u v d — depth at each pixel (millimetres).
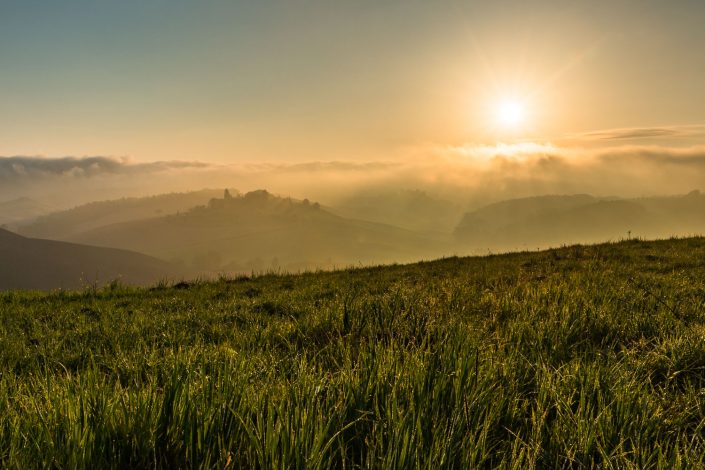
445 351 4156
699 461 2551
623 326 6293
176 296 15711
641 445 2893
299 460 2363
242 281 21641
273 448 2381
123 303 14523
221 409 2848
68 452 2381
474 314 7617
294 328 7141
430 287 12141
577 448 2818
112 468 2393
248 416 2760
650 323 6320
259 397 3141
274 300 12312
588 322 6559
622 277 12398
